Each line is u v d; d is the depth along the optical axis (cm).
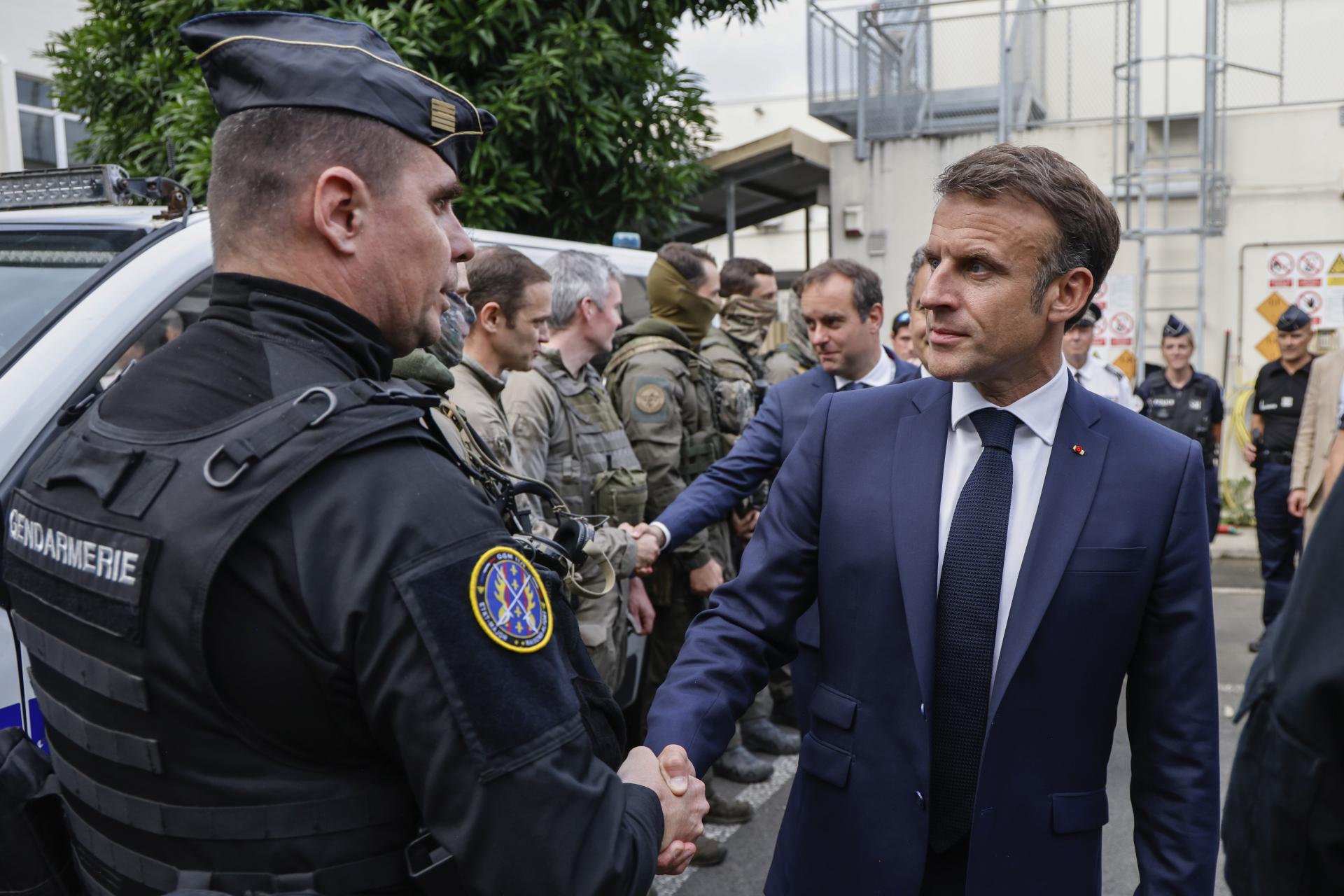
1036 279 137
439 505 91
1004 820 141
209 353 100
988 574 145
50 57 763
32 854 110
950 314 139
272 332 100
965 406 150
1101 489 145
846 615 152
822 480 159
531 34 668
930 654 144
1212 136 805
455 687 87
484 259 257
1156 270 841
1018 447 149
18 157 848
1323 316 816
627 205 746
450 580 89
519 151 706
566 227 729
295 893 89
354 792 91
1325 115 805
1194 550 145
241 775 89
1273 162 820
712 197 1027
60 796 112
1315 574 102
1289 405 550
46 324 193
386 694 86
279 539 87
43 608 98
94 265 212
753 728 399
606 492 282
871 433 157
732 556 378
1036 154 139
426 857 91
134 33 724
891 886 145
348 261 102
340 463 90
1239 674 495
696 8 790
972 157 140
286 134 99
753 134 1703
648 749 120
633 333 346
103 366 192
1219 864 298
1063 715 143
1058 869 144
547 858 89
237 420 92
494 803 88
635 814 101
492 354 256
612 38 674
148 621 88
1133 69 860
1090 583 141
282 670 87
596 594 206
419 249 106
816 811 154
